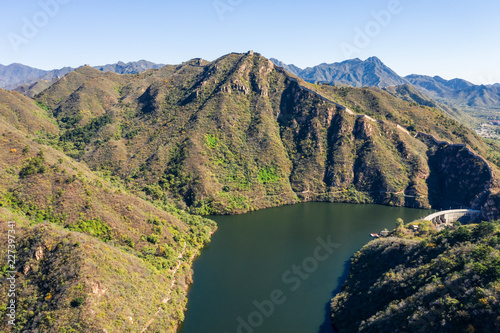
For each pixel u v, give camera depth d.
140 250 90.56
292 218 155.12
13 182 90.19
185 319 78.31
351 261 106.25
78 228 84.56
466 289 54.81
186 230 119.31
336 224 146.75
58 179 95.44
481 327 46.81
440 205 175.12
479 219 149.00
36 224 76.56
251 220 151.75
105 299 64.12
